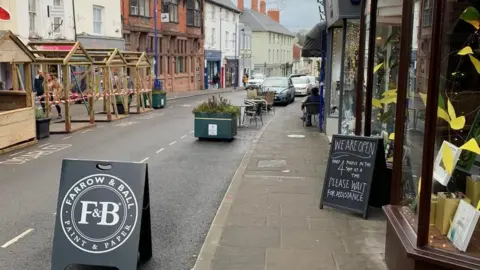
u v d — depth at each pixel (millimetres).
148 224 4730
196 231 5852
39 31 21719
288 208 6391
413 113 4523
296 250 4922
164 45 37156
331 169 6355
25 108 11922
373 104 6492
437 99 3705
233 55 55250
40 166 9578
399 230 4051
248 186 7625
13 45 11203
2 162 9953
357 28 10500
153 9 34594
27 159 10289
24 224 6059
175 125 16469
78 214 4309
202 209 6762
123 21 30484
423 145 3830
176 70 40219
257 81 43562
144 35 33531
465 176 3955
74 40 24234
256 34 67812
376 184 6180
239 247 5004
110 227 4266
